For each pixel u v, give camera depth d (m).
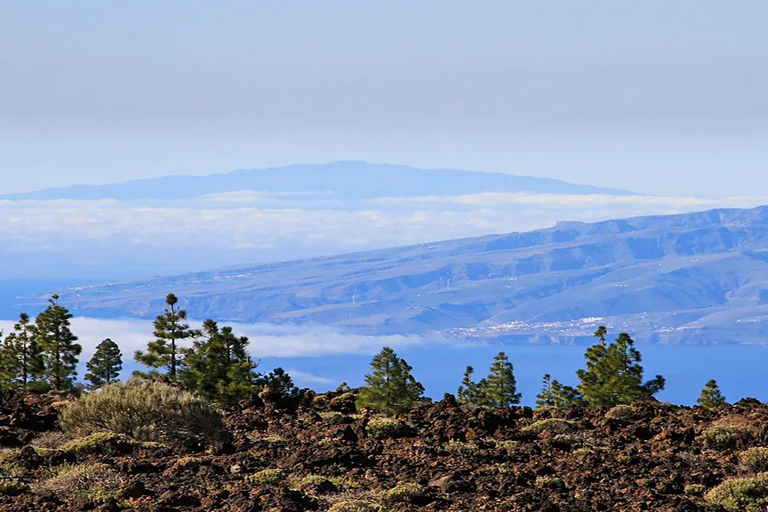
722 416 92.75
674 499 60.72
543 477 66.12
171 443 78.50
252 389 138.62
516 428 90.56
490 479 65.31
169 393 81.06
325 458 70.69
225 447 75.62
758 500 59.84
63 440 78.38
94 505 57.59
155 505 57.47
